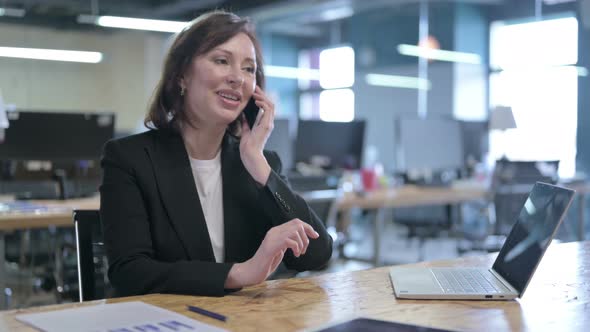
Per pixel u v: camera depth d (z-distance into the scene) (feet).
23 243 11.53
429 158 16.51
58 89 28.89
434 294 3.98
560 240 18.01
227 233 5.09
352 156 15.67
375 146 32.45
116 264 4.57
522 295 3.97
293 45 35.04
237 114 5.05
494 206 14.48
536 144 25.34
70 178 11.29
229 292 4.19
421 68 30.83
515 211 14.46
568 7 24.95
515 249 4.47
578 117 24.16
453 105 29.73
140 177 4.82
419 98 30.96
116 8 25.95
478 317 3.57
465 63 29.35
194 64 4.98
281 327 3.34
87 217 5.06
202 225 4.88
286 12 28.14
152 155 4.94
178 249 4.81
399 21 31.50
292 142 15.37
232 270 4.18
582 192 17.72
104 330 3.23
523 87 26.55
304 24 34.53
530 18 26.61
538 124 25.43
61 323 3.36
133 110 30.78
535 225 4.26
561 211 3.87
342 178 14.66
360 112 33.17
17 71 27.89
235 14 5.22
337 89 34.04
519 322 3.48
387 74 32.04
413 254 21.18
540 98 25.61
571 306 3.84
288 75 34.88
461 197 14.82
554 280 4.56
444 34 30.01
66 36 28.78
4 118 10.44
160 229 4.82
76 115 11.25
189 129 5.17
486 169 17.72
